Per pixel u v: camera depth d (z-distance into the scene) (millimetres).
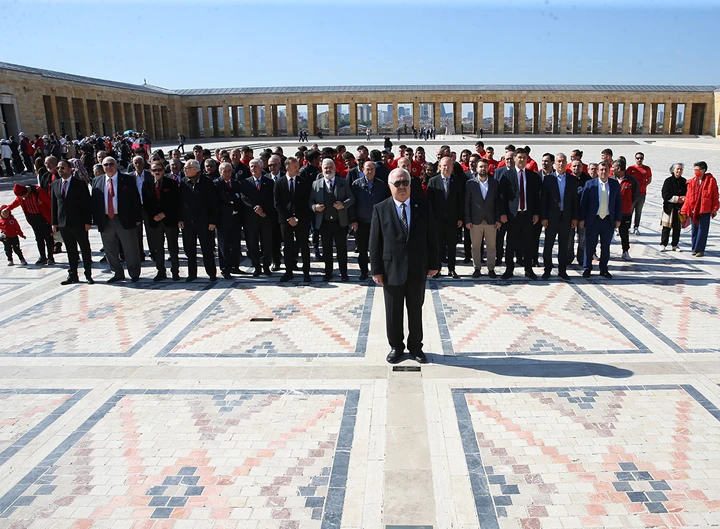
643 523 3992
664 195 12406
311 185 10406
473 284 10109
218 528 4035
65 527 4082
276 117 75875
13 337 7836
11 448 5113
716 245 13078
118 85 59031
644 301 8914
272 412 5637
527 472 4594
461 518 4086
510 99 70375
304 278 10531
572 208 10133
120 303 9367
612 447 4910
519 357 6840
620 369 6438
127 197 10320
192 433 5285
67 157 21344
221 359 6961
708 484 4391
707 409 5512
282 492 4414
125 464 4828
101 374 6602
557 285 9945
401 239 6512
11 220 12094
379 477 4570
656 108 73188
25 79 41750
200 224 10445
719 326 7738
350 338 7578
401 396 5906
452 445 4996
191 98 73500
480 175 10180
